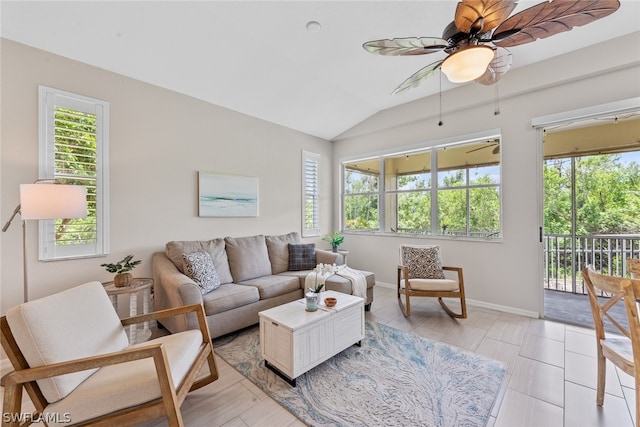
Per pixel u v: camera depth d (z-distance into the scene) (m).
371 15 2.38
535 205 3.21
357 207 5.16
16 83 2.28
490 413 1.68
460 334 2.77
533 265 3.23
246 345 2.59
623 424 1.58
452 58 1.74
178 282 2.45
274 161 4.41
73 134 2.56
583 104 2.89
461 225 3.91
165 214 3.18
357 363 2.24
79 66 2.59
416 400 1.80
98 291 1.78
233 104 3.73
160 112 3.14
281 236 4.12
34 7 2.06
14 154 2.28
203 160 3.53
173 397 1.32
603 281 1.53
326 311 2.23
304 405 1.77
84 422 1.26
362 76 3.43
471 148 3.81
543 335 2.74
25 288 2.13
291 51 2.88
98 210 2.69
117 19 2.25
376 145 4.76
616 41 2.65
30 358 1.27
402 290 3.32
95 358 1.25
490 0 1.42
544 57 3.00
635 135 4.00
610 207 4.29
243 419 1.65
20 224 2.31
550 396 1.83
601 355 1.71
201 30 2.47
